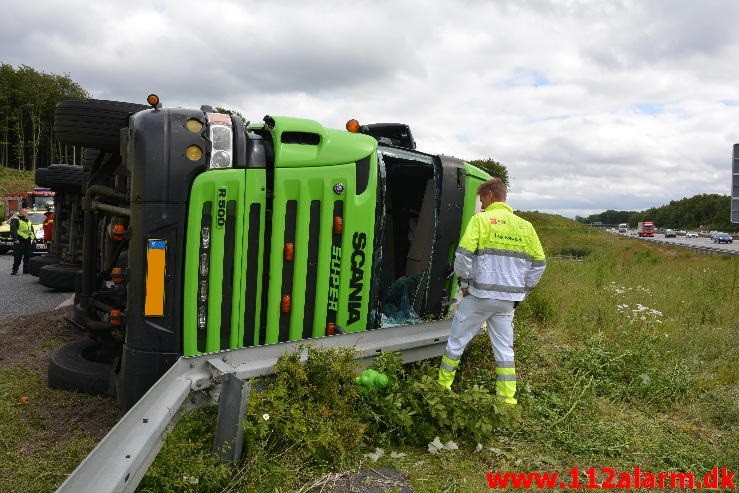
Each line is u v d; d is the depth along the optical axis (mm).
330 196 4555
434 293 5559
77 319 6438
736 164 15289
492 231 4617
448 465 3922
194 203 4043
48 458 3871
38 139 76688
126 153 4449
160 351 4051
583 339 7609
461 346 4754
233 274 4219
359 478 3684
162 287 4016
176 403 3180
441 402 4293
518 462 3998
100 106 5332
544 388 5484
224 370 3549
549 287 11195
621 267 16719
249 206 4250
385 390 4324
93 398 5027
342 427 3846
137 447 2717
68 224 11719
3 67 75875
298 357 3973
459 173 5582
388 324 5461
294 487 3484
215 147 4105
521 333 6547
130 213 4102
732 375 6215
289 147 4402
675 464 4137
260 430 3457
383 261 6336
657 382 5621
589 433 4531
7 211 28219
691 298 10672
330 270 4609
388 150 5152
